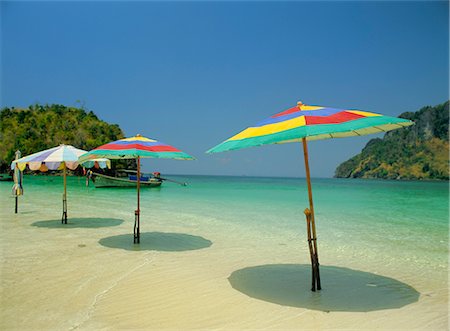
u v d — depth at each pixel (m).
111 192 29.23
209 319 4.29
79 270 6.25
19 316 4.26
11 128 99.50
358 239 9.95
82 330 3.93
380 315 4.47
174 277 5.96
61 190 30.52
